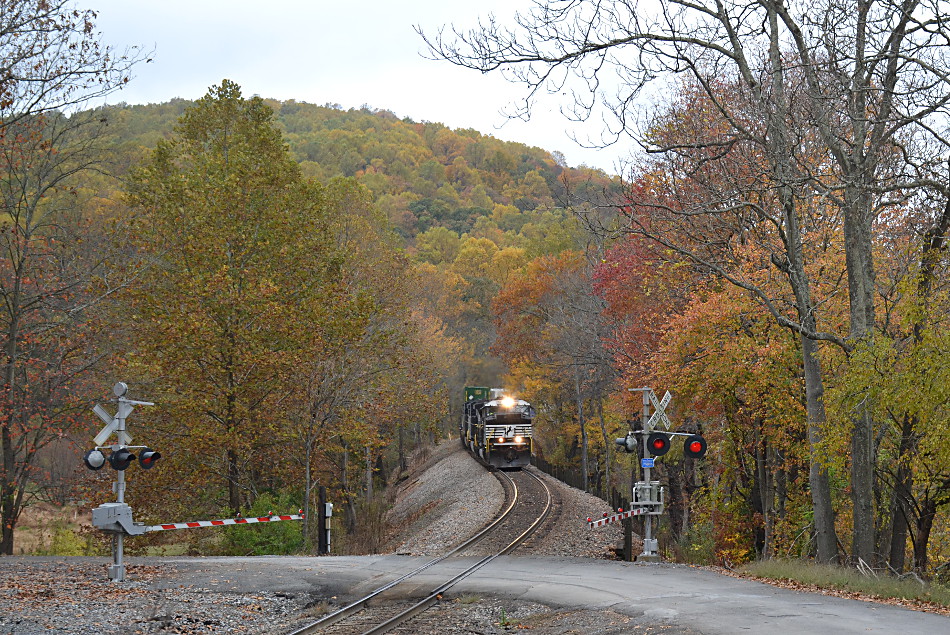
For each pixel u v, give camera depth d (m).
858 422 19.98
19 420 28.08
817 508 21.42
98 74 24.92
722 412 28.45
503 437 49.62
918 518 23.38
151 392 31.83
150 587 16.55
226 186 31.80
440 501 44.16
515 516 33.12
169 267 32.62
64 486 31.12
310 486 33.41
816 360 20.86
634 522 33.50
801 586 15.98
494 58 18.50
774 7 19.41
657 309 30.72
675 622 12.04
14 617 13.24
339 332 32.38
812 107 20.12
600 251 40.66
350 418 33.72
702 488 33.53
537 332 61.91
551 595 15.99
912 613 12.10
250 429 30.80
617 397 36.88
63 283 27.98
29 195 27.77
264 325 31.36
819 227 24.02
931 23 18.14
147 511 31.27
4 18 23.66
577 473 55.09
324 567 20.00
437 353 63.53
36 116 25.33
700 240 23.03
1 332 27.80
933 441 18.08
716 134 24.91
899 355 18.50
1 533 27.08
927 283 19.55
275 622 14.41
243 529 28.02
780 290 22.86
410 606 15.73
